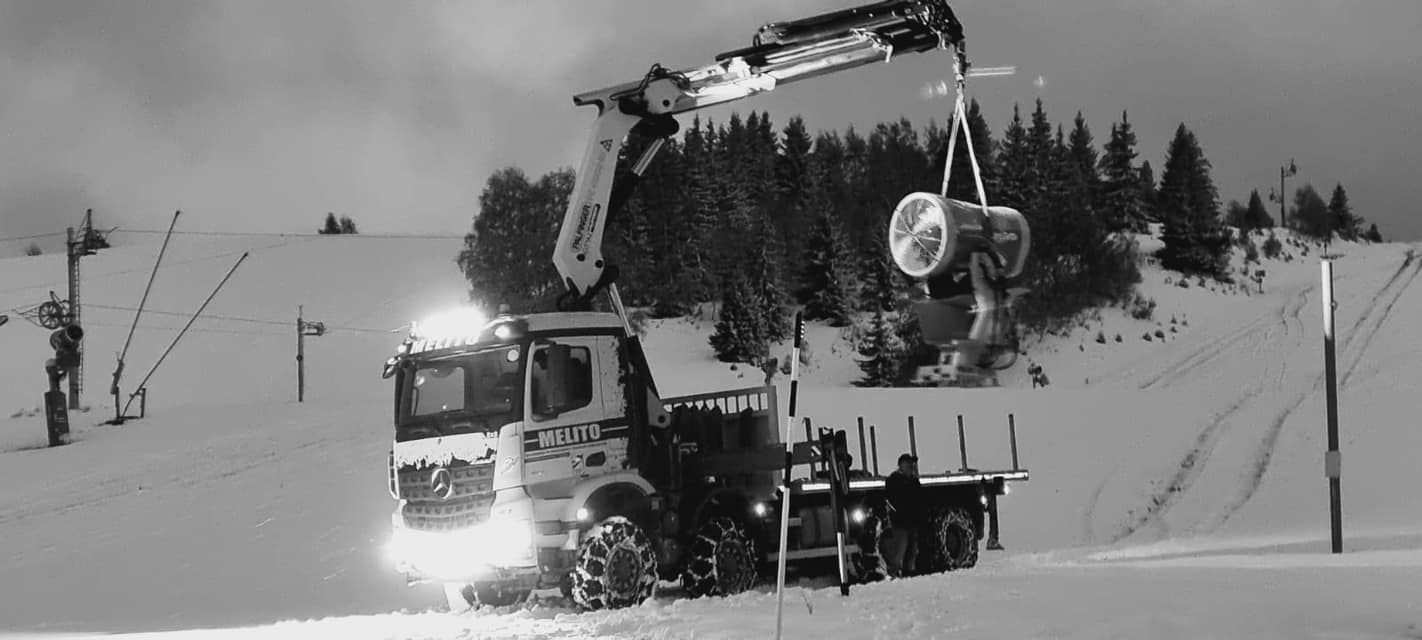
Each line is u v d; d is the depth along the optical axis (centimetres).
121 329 8225
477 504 1451
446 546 1476
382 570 2183
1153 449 3481
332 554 2367
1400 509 2830
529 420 1454
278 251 11025
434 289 9356
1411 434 3597
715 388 4900
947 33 1455
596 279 1658
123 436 4203
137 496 3138
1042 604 1112
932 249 892
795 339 1156
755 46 1616
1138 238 9188
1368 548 1992
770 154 10862
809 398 4050
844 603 1246
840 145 10562
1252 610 1012
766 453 1574
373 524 2638
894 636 1011
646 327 7469
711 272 8019
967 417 3753
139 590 2133
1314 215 10875
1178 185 8519
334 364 7294
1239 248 8931
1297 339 6119
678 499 1579
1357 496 3012
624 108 1695
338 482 3158
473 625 1326
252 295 9300
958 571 1588
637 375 1572
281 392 6619
